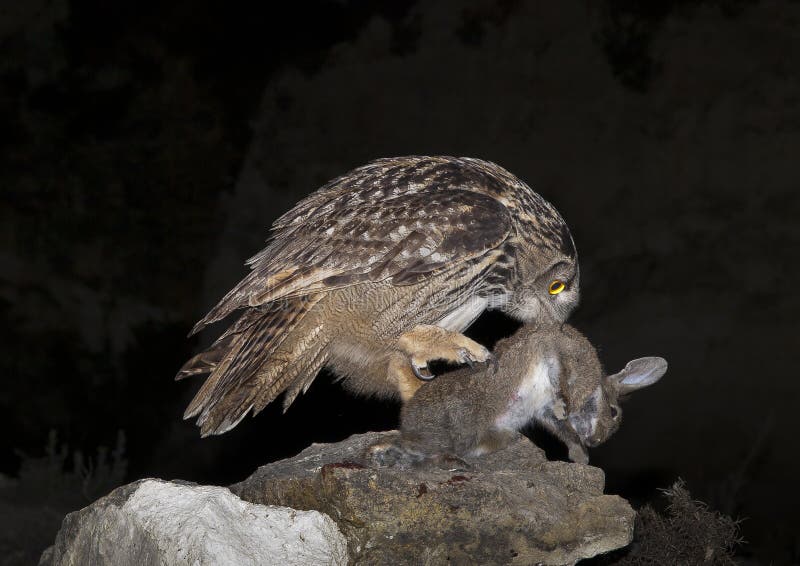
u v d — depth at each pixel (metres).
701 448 14.03
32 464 11.11
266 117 15.60
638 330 14.52
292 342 5.61
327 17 15.59
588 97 15.19
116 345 14.62
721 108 14.87
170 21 15.16
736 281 14.52
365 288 5.55
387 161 6.37
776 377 14.09
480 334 9.32
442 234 5.61
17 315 14.33
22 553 8.46
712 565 5.75
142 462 14.34
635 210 14.84
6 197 14.59
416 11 15.67
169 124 15.26
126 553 3.95
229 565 3.56
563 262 6.06
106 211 14.96
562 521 4.21
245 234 15.33
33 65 14.69
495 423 5.09
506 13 15.50
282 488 4.33
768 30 14.84
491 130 15.30
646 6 15.08
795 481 13.61
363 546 3.97
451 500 4.05
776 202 14.58
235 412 5.60
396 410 7.27
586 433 5.51
